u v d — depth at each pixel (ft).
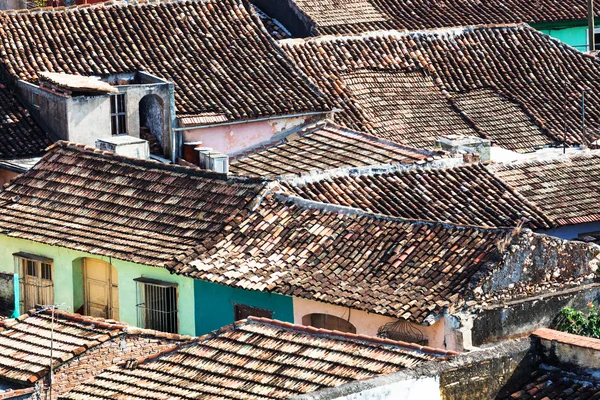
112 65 328.90
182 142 319.06
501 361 158.20
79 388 186.91
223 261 236.43
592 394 157.89
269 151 310.04
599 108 366.84
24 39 330.75
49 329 208.23
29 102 319.27
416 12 420.77
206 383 180.55
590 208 287.28
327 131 316.40
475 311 206.28
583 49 446.60
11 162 305.12
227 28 348.79
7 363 198.80
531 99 364.79
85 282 256.93
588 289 214.69
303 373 177.06
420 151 294.87
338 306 218.38
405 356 175.42
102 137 309.83
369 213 236.02
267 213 245.65
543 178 295.89
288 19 406.41
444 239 222.28
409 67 363.97
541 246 212.43
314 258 230.48
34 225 263.29
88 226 258.78
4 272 259.39
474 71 369.71
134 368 190.19
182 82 328.70
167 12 348.18
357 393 145.18
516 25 387.75
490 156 312.09
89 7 343.46
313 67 350.84
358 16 407.85
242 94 328.70
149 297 244.63
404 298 211.82
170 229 250.57
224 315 234.79
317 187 261.03
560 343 161.38
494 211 272.31
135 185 266.36
